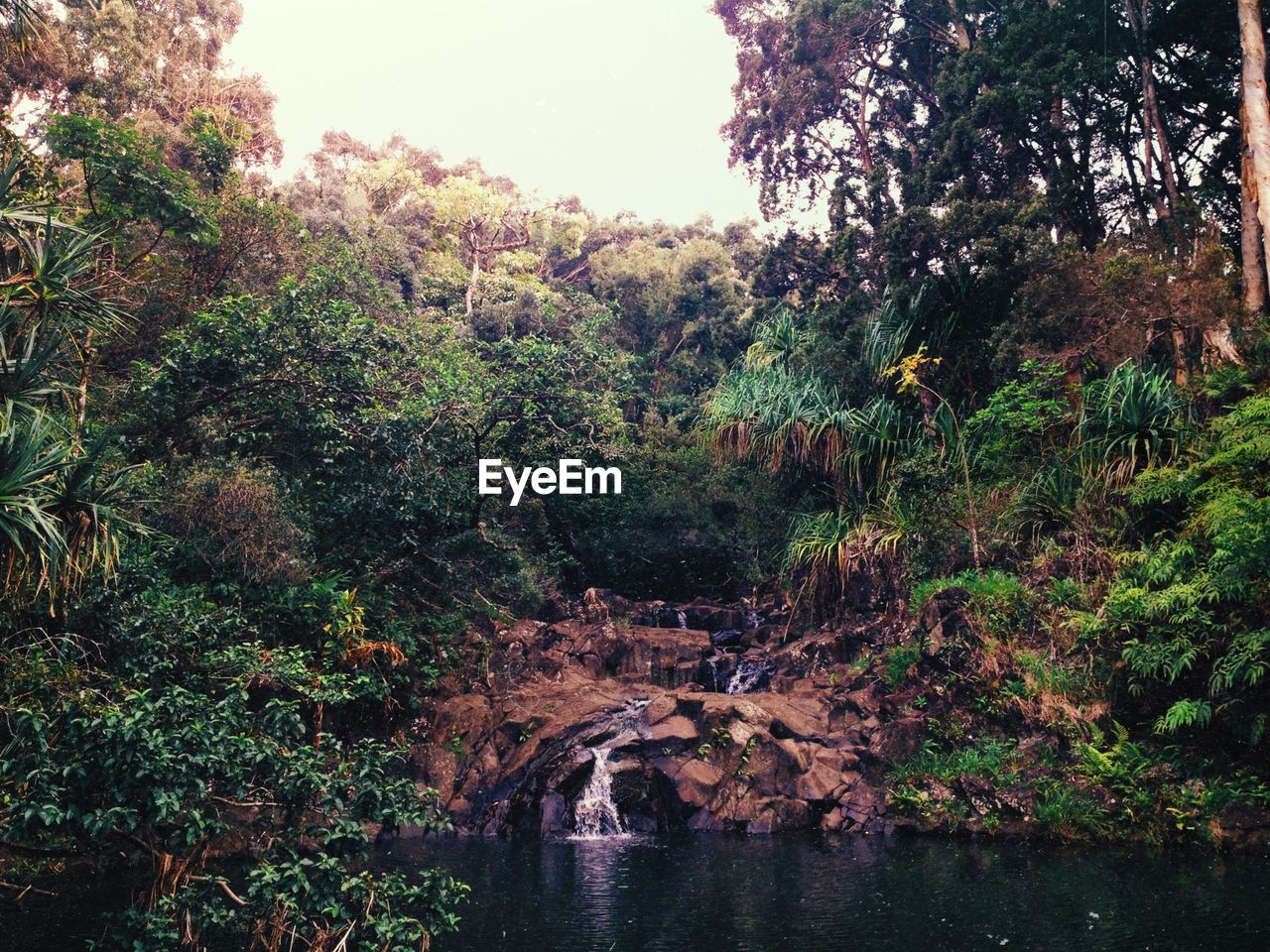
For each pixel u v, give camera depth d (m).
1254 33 17.19
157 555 11.94
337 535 15.88
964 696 13.73
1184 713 11.45
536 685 16.31
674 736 13.91
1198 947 7.12
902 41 26.97
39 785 6.61
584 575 23.88
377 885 6.79
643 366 37.16
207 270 18.08
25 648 8.22
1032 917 8.08
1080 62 20.11
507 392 18.19
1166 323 17.44
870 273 23.42
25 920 8.07
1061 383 16.94
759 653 18.16
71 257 9.34
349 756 8.27
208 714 7.54
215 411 15.23
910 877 9.86
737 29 28.36
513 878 10.13
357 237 29.27
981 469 17.19
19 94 28.86
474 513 17.81
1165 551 13.05
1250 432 12.52
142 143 13.87
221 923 6.88
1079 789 12.01
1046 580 14.70
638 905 8.80
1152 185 20.72
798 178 28.66
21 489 7.56
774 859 11.09
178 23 37.38
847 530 18.02
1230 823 10.95
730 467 23.59
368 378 15.58
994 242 19.22
